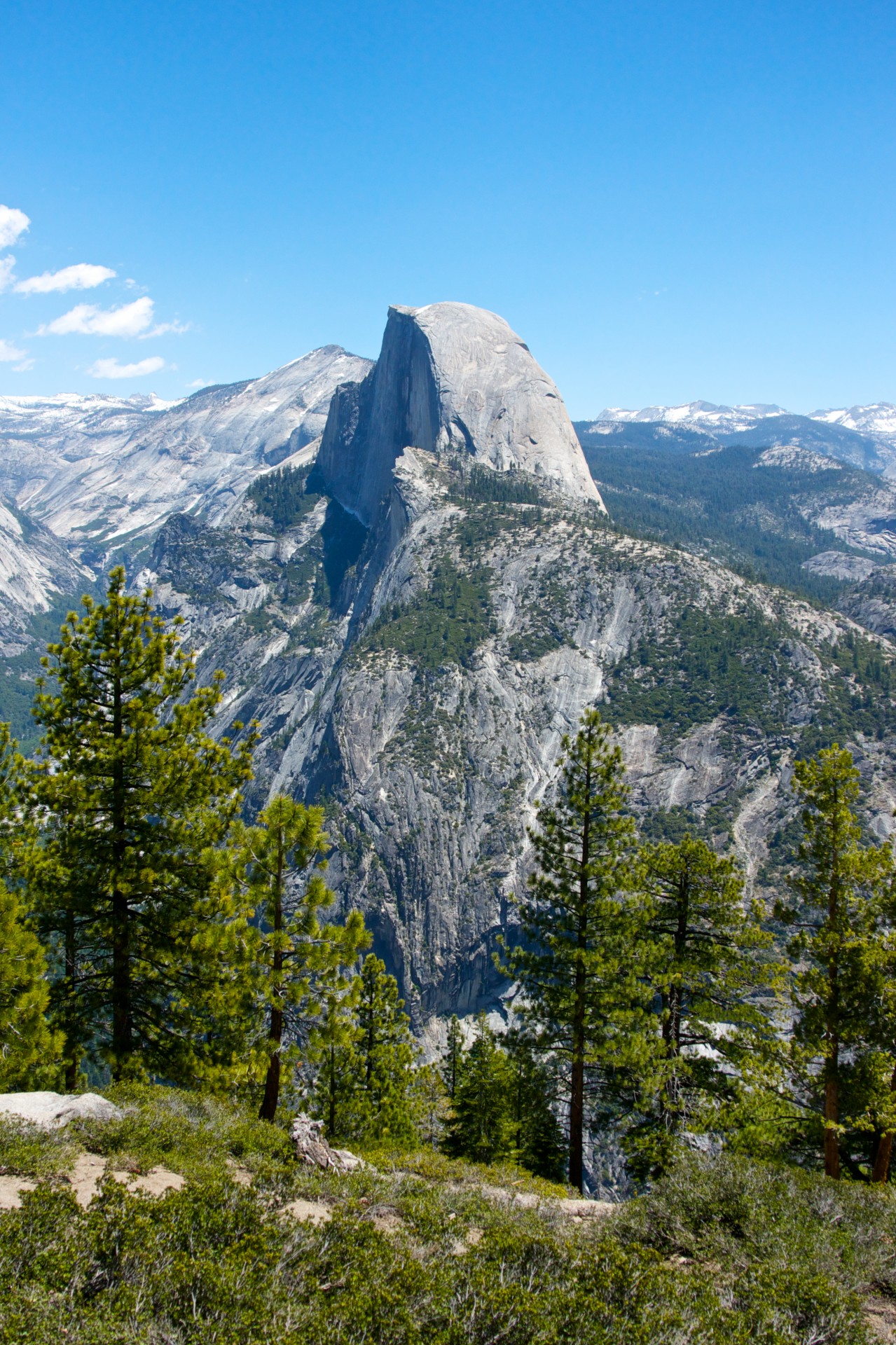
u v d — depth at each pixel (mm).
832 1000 25062
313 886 22344
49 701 23031
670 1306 9008
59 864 22234
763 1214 12727
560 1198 17250
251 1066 22359
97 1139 12789
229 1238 9078
